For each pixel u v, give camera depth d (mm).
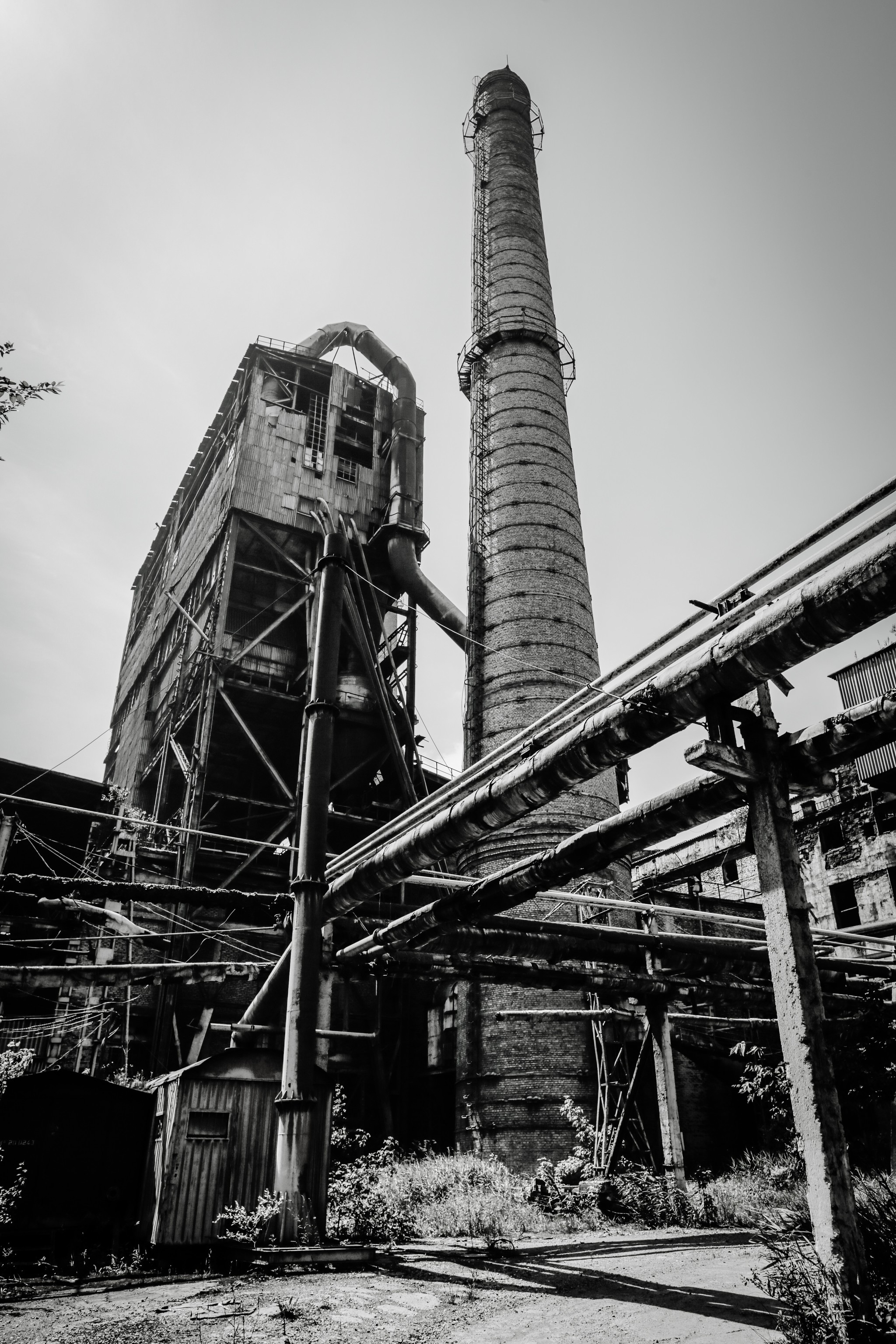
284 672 30531
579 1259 11328
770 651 7141
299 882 13055
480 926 13430
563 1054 22078
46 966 16906
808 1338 5891
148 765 35438
